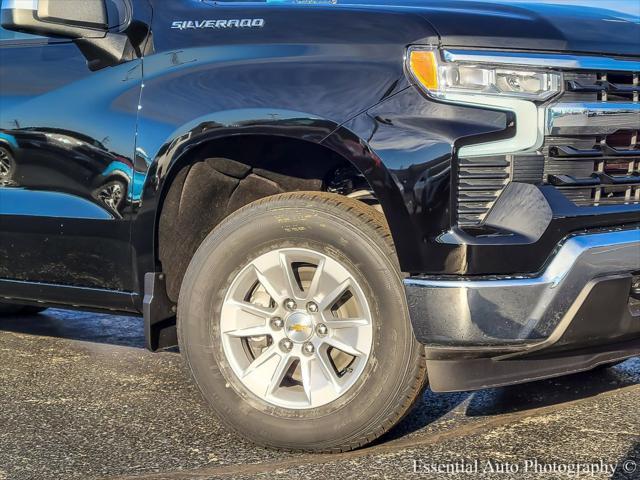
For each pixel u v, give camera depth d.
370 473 3.03
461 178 2.92
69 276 3.68
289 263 3.21
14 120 3.69
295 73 3.12
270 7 3.33
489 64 2.95
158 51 3.42
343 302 3.22
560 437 3.33
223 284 3.27
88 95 3.54
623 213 3.15
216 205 3.53
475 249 2.89
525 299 2.91
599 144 3.14
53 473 3.08
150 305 3.41
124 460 3.19
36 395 3.91
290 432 3.20
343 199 3.17
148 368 4.34
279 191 3.58
